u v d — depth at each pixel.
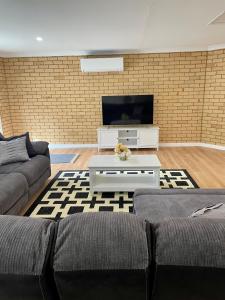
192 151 5.06
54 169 4.09
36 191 3.04
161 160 4.48
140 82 5.21
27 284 0.73
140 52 5.03
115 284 0.75
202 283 0.74
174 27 3.29
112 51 5.04
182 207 1.78
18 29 3.21
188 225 0.78
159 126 5.43
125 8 2.51
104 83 5.25
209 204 1.81
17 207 2.43
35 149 3.41
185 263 0.71
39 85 5.30
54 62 5.16
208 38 4.06
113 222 0.78
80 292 0.77
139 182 3.16
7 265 0.71
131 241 0.73
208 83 5.04
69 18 2.79
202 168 4.00
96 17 2.78
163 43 4.41
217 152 4.94
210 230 0.75
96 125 5.49
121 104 5.16
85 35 3.64
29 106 5.44
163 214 1.69
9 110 5.46
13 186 2.36
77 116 5.46
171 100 5.27
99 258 0.71
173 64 5.06
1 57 5.10
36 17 2.73
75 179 3.59
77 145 5.59
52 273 0.73
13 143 3.12
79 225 0.78
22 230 0.77
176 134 5.45
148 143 5.17
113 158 3.25
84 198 2.96
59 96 5.36
